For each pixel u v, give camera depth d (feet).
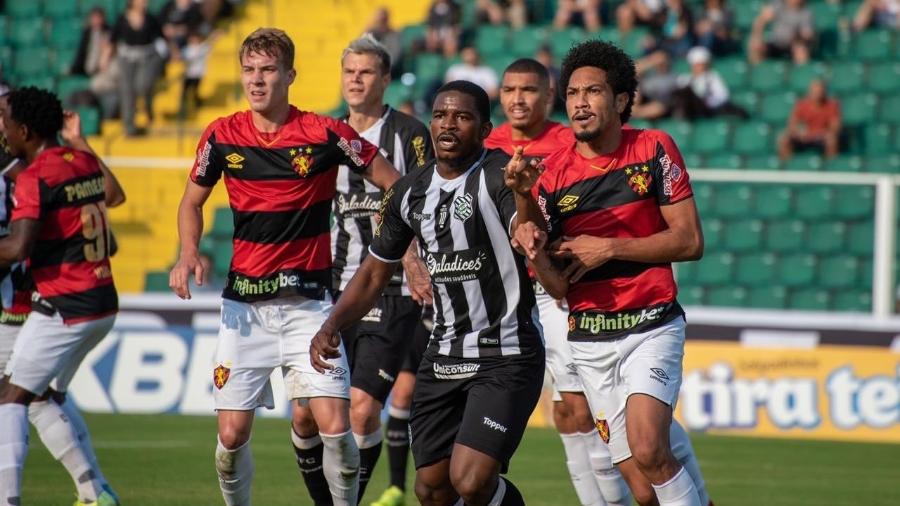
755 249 156.25
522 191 59.06
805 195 153.99
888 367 137.49
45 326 76.59
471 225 63.21
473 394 64.23
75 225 77.10
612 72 64.13
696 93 191.11
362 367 86.94
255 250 73.05
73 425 82.02
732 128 188.44
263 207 72.43
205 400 145.69
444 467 66.85
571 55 65.31
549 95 85.97
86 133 209.46
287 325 73.26
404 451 91.66
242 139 72.69
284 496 94.32
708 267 157.89
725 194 156.97
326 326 67.10
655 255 63.31
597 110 63.82
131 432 129.70
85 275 77.61
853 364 138.21
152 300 149.28
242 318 73.46
